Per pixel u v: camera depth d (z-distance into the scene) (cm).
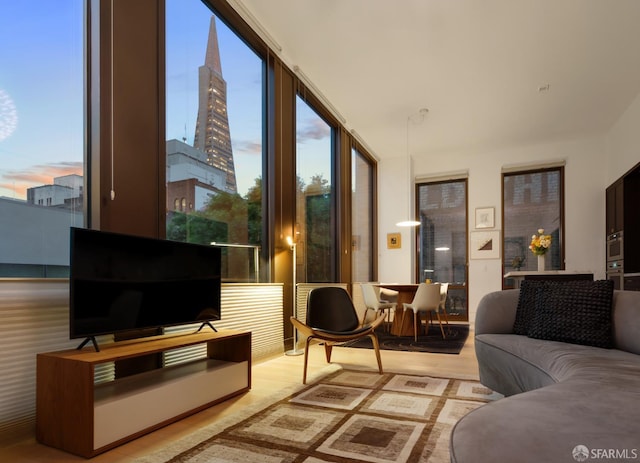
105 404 202
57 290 236
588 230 742
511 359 248
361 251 780
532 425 103
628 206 619
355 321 405
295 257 482
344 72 517
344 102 603
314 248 585
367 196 827
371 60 489
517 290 305
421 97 586
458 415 244
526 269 785
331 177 656
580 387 138
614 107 617
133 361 275
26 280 220
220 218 382
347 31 434
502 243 804
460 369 371
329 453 194
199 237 353
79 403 196
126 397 213
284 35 441
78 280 214
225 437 213
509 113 640
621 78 528
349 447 200
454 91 567
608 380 148
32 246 230
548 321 259
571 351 215
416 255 863
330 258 642
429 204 865
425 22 417
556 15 404
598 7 391
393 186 859
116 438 206
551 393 130
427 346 493
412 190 864
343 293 413
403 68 507
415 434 215
